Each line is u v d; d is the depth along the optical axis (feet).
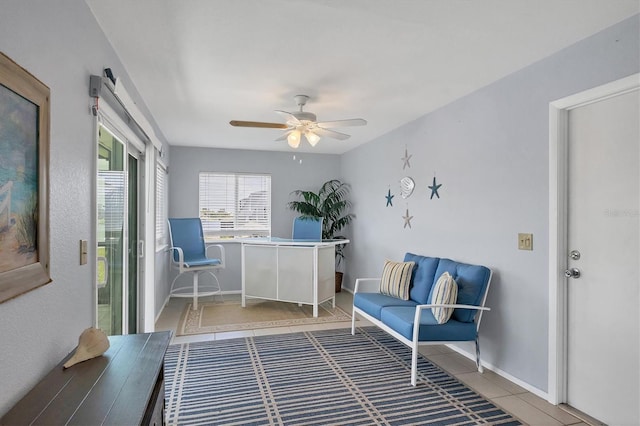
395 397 8.35
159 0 6.10
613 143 7.23
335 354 10.91
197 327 13.56
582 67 7.60
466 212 11.05
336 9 6.45
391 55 8.33
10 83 3.69
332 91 10.73
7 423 3.51
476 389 8.80
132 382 4.39
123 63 8.62
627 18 6.77
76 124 5.59
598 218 7.52
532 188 8.77
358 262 19.02
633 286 6.90
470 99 10.89
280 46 7.85
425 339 9.12
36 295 4.35
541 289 8.52
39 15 4.41
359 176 18.97
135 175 11.31
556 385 8.11
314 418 7.45
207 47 7.84
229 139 17.52
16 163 3.83
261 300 17.97
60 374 4.59
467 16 6.70
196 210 19.40
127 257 9.71
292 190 20.92
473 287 9.73
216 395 8.38
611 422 7.24
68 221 5.29
